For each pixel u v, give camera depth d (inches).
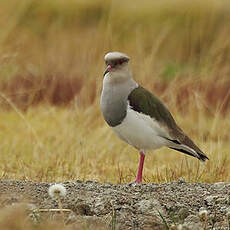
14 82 719.1
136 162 510.0
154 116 376.2
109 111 378.6
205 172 444.5
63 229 276.7
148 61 675.4
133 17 1058.7
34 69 789.9
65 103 713.0
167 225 299.3
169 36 984.3
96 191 339.6
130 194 335.3
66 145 539.8
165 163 500.4
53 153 522.9
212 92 701.9
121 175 435.5
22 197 321.4
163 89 690.2
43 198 326.3
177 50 950.4
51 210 305.0
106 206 317.1
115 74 375.9
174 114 608.7
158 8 1082.7
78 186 348.5
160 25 1029.8
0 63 675.4
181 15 1041.5
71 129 575.2
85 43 931.3
